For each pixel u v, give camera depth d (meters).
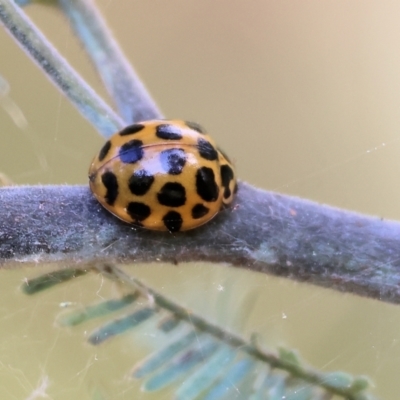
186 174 0.10
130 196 0.10
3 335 0.11
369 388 0.10
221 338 0.10
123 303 0.10
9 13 0.10
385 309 0.10
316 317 0.10
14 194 0.10
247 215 0.10
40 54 0.10
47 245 0.10
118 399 0.10
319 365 0.10
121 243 0.10
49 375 0.10
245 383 0.10
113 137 0.10
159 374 0.10
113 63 0.10
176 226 0.10
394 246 0.10
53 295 0.10
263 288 0.10
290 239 0.10
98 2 0.12
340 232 0.10
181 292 0.10
